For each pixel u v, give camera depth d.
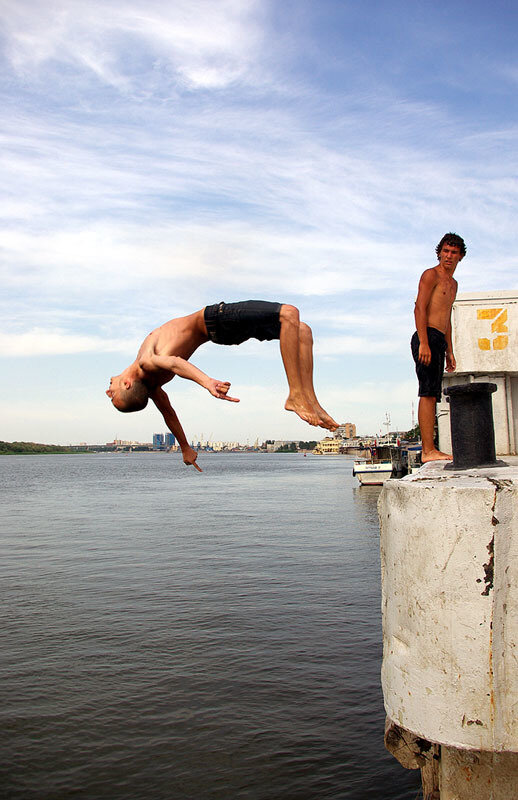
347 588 20.98
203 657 14.55
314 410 4.05
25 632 16.47
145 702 12.25
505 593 3.23
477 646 3.21
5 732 11.09
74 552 29.39
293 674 13.53
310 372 4.12
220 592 20.62
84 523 42.03
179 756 10.38
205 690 12.76
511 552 3.23
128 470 160.12
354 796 9.28
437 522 3.28
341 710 11.91
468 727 3.22
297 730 11.18
